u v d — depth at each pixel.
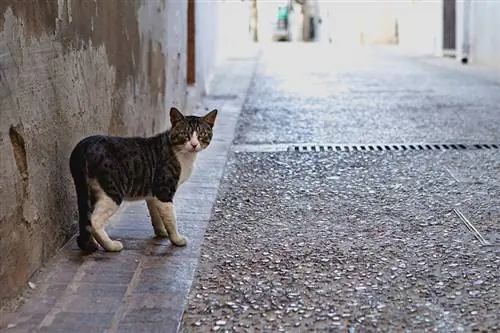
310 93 11.02
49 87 3.41
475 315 2.86
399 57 19.70
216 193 4.86
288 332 2.72
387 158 6.01
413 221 4.20
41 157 3.31
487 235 3.91
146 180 3.63
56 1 3.49
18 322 2.77
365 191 4.92
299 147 6.54
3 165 2.84
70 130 3.74
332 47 27.34
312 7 43.78
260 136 7.14
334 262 3.49
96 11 4.21
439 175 5.36
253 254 3.62
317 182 5.19
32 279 3.18
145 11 5.71
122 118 4.92
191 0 9.70
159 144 3.70
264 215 4.35
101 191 3.49
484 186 5.02
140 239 3.82
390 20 32.38
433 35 21.00
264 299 3.03
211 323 2.80
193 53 9.79
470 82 12.30
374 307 2.94
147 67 5.82
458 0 17.53
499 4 14.29
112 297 3.03
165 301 3.00
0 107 2.82
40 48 3.28
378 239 3.86
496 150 6.32
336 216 4.32
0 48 2.82
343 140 6.89
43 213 3.34
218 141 6.77
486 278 3.26
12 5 2.94
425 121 8.05
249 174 5.44
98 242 3.57
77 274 3.27
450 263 3.46
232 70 15.15
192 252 3.63
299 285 3.19
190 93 9.23
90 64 4.10
